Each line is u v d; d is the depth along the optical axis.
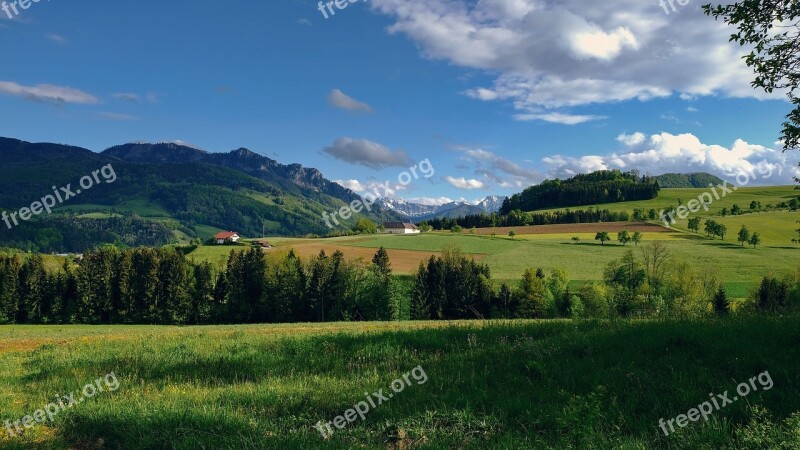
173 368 11.81
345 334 15.36
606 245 114.19
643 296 59.62
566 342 10.65
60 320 77.75
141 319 79.56
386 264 79.88
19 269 77.88
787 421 5.46
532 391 7.77
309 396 8.38
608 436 5.71
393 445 6.23
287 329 27.52
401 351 12.52
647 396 6.91
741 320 11.08
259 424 6.88
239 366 11.66
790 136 9.26
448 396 7.70
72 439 7.04
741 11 9.32
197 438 6.25
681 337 9.29
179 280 80.44
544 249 111.88
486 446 5.83
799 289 53.22
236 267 80.06
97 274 78.62
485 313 74.56
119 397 9.20
